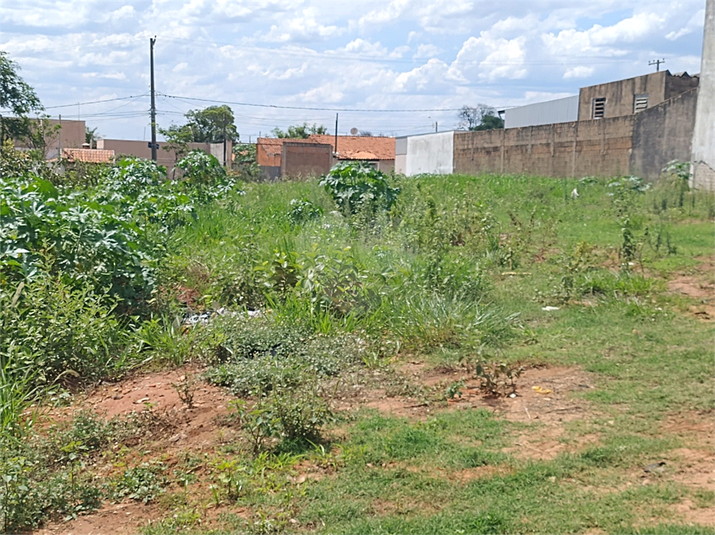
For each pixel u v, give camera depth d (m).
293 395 4.55
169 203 11.33
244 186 18.28
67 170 19.09
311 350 5.57
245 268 7.33
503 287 7.88
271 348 5.76
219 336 5.79
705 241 10.41
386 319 6.44
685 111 20.00
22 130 28.56
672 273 8.39
